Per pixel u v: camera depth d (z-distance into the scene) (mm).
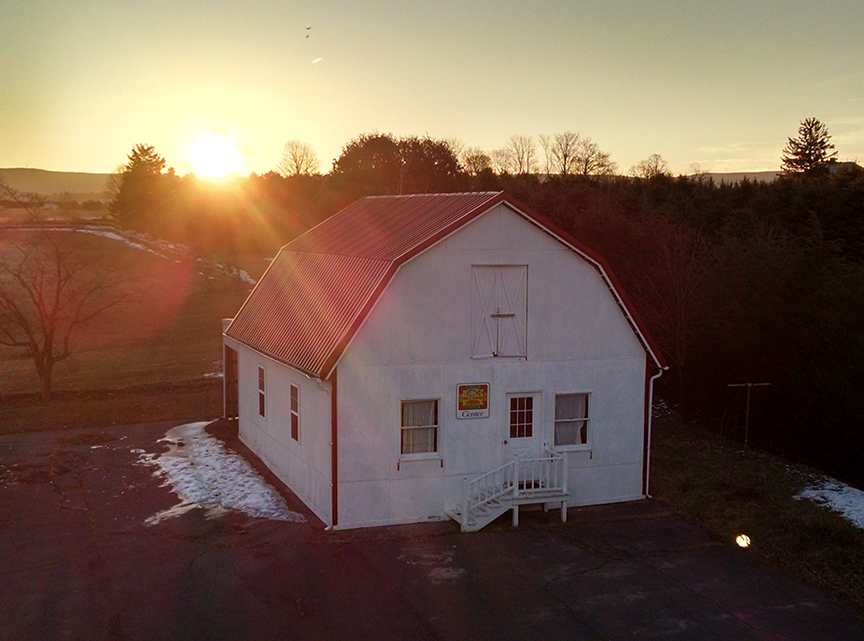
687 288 25953
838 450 20922
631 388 19094
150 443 23516
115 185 89188
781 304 21906
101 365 35688
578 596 13594
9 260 53094
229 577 14219
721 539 16359
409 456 17297
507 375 18078
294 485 19078
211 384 31844
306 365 17422
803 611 13086
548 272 18281
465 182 70438
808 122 71938
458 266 17578
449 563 15023
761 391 22719
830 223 36375
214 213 69438
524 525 17312
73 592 13523
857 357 19750
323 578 14219
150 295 53125
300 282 21578
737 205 44719
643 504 18844
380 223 21578
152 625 12359
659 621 12680
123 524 16875
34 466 21000
